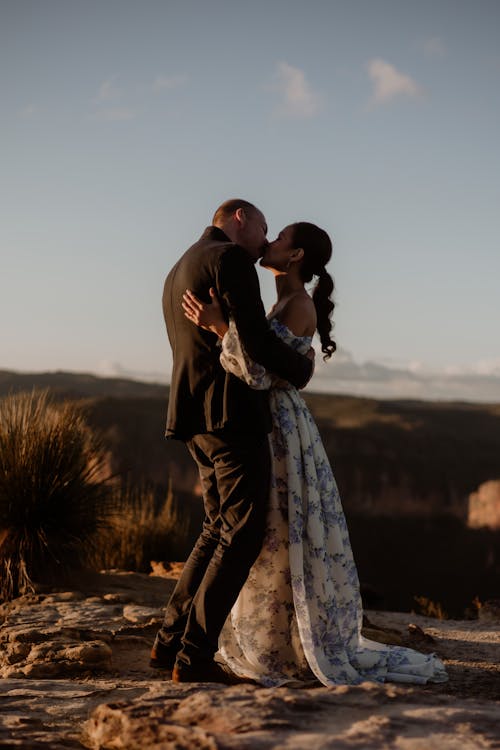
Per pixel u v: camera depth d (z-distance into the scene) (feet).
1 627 14.01
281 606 10.05
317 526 10.12
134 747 6.01
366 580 160.35
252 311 9.38
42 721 7.88
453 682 10.44
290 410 10.31
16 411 22.22
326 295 11.19
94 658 11.30
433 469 336.49
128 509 27.37
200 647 9.45
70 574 20.54
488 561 196.24
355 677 9.86
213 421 9.51
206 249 9.80
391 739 5.67
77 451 21.95
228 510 9.73
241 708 6.37
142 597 18.13
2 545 20.38
